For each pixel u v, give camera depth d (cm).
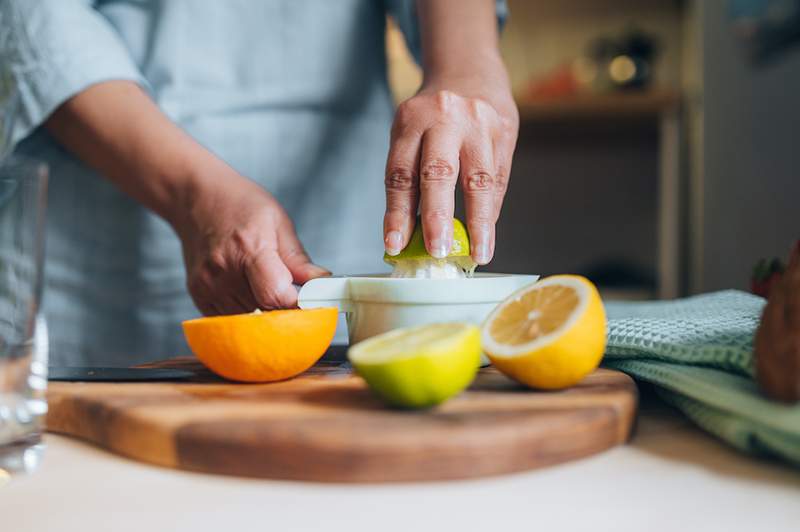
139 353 85
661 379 49
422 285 53
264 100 84
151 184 67
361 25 86
